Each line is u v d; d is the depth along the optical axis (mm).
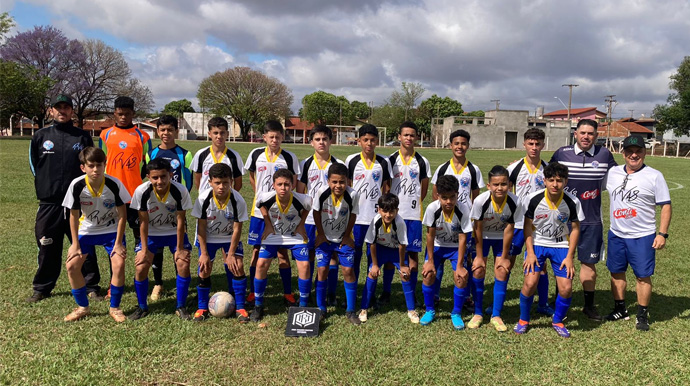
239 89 65625
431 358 3686
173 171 5523
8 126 50156
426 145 68750
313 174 5328
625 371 3508
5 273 5367
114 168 5297
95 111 56938
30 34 49062
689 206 12336
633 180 4473
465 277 4418
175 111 96688
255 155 5363
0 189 11273
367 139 5098
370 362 3584
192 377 3299
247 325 4273
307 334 4047
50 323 4129
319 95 80812
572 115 95312
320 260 4602
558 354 3789
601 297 5383
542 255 4492
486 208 4449
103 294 5055
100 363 3438
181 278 4453
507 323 4562
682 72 52406
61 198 4734
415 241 5051
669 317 4652
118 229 4539
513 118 62438
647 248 4371
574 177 4711
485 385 3293
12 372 3260
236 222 4527
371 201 5207
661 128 51531
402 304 5070
